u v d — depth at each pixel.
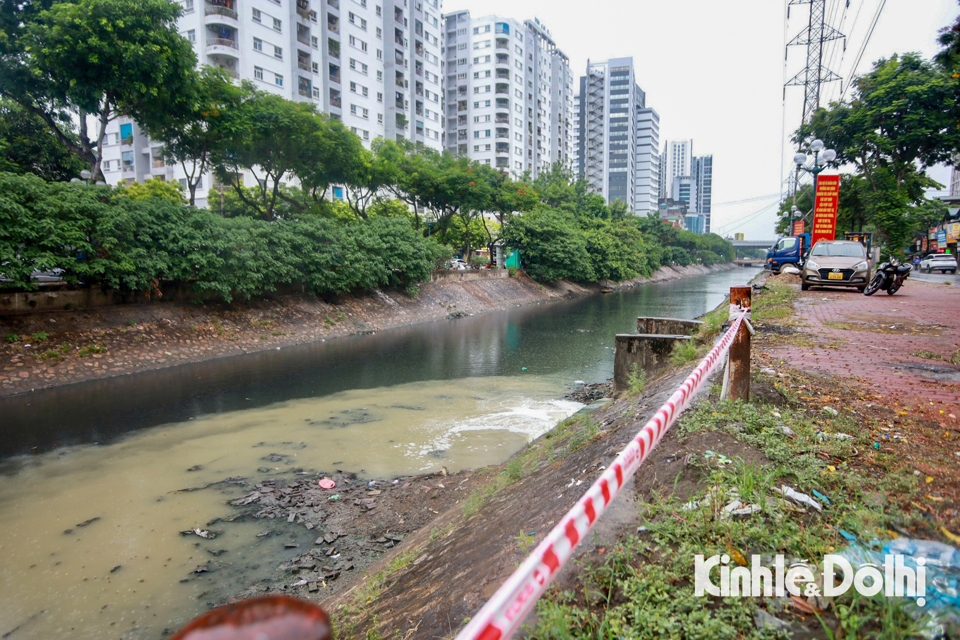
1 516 5.80
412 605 3.13
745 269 120.81
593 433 5.64
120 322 14.60
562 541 1.52
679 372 7.06
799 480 3.08
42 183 13.25
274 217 27.50
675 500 2.96
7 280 12.66
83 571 4.74
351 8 52.06
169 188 34.44
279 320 18.98
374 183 28.27
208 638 0.40
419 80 63.59
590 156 135.50
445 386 11.72
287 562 4.82
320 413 9.66
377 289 25.72
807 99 42.38
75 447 7.96
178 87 16.55
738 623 2.01
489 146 80.88
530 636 2.07
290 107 21.33
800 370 6.27
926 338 8.34
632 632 2.01
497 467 6.80
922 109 25.56
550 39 95.56
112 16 14.53
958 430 4.07
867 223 30.56
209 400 10.66
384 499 6.06
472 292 32.59
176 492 6.36
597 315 27.25
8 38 15.64
